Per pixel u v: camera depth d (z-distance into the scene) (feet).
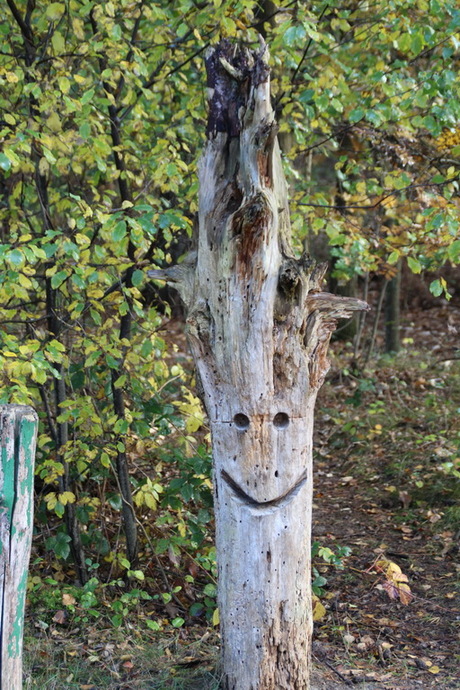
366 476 20.44
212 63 9.52
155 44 15.34
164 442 16.89
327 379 28.84
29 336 14.19
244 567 9.20
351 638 12.33
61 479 13.80
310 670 10.31
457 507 17.34
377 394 26.14
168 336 32.73
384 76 14.39
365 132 15.98
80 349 13.57
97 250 11.38
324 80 15.33
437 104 16.26
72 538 13.76
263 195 8.73
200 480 12.96
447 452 19.30
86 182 16.22
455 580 14.53
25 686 10.11
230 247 8.87
